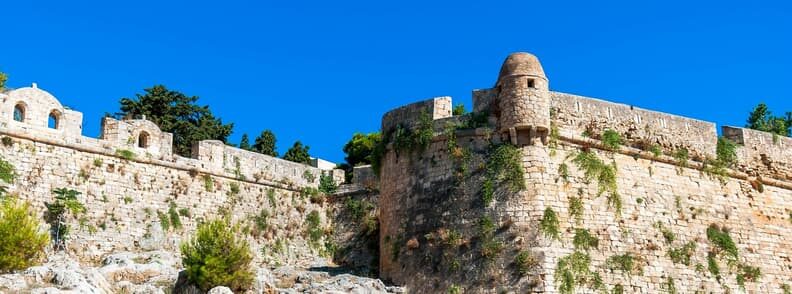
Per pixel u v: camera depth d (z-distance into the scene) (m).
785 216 55.09
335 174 64.12
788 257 53.59
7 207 41.59
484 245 46.38
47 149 49.72
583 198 47.62
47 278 38.53
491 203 47.12
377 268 56.22
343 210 61.59
